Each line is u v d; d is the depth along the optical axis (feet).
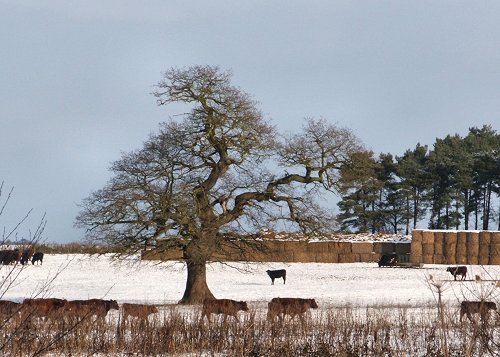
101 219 474.49
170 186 482.69
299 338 252.42
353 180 538.47
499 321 188.14
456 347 223.71
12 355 162.81
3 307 209.15
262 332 243.19
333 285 654.53
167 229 476.13
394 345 247.29
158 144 488.02
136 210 471.62
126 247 476.95
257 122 501.15
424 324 295.28
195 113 497.46
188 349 238.48
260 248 513.04
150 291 603.67
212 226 487.20
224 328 255.09
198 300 492.54
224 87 498.69
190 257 482.28
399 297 521.24
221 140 496.64
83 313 280.10
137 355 225.35
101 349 231.09
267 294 561.43
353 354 229.25
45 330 218.59
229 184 498.28
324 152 524.52
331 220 520.01
